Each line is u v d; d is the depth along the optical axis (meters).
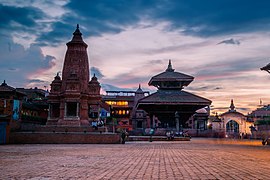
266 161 17.47
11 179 9.90
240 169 13.47
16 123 42.50
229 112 114.25
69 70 54.44
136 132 81.88
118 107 116.75
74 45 55.62
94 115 55.25
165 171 12.48
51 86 55.59
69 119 50.47
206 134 86.19
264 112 116.38
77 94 51.03
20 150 24.69
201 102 82.62
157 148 30.38
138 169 12.98
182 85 90.75
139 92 118.69
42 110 72.06
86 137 40.06
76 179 10.03
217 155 21.83
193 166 14.48
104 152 23.06
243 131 111.94
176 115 79.81
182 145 38.19
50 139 39.12
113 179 10.16
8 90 48.59
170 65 95.88
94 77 56.97
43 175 10.84
